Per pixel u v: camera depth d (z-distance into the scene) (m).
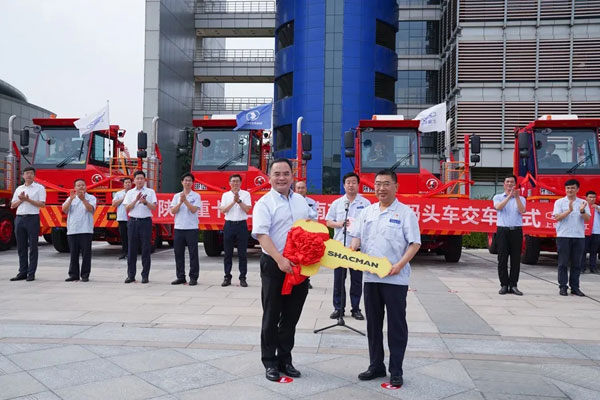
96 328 5.33
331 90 29.03
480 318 6.09
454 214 11.12
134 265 8.62
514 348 4.81
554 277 9.98
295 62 30.02
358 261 3.79
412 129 11.84
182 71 34.78
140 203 8.55
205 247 12.74
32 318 5.80
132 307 6.50
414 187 11.55
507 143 23.41
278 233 3.96
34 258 8.73
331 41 29.16
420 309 6.61
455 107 24.00
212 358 4.36
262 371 4.05
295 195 4.12
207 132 12.41
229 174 12.08
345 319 6.01
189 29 36.62
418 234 3.92
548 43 23.12
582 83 22.83
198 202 8.48
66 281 8.70
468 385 3.81
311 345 4.85
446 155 12.45
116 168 13.66
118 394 3.54
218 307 6.54
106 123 12.46
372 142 11.81
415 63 31.05
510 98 23.44
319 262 3.76
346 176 6.23
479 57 23.64
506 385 3.81
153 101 29.64
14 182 13.19
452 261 12.34
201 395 3.54
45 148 12.80
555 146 11.59
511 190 7.74
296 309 4.01
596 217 10.62
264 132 13.32
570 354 4.63
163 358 4.34
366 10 29.30
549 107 23.08
